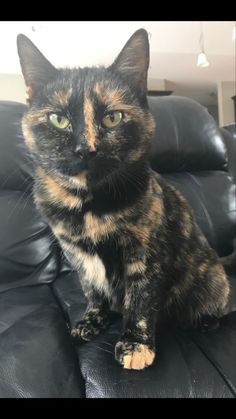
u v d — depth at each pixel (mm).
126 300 235
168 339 242
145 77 246
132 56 242
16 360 218
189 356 225
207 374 211
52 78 237
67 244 246
